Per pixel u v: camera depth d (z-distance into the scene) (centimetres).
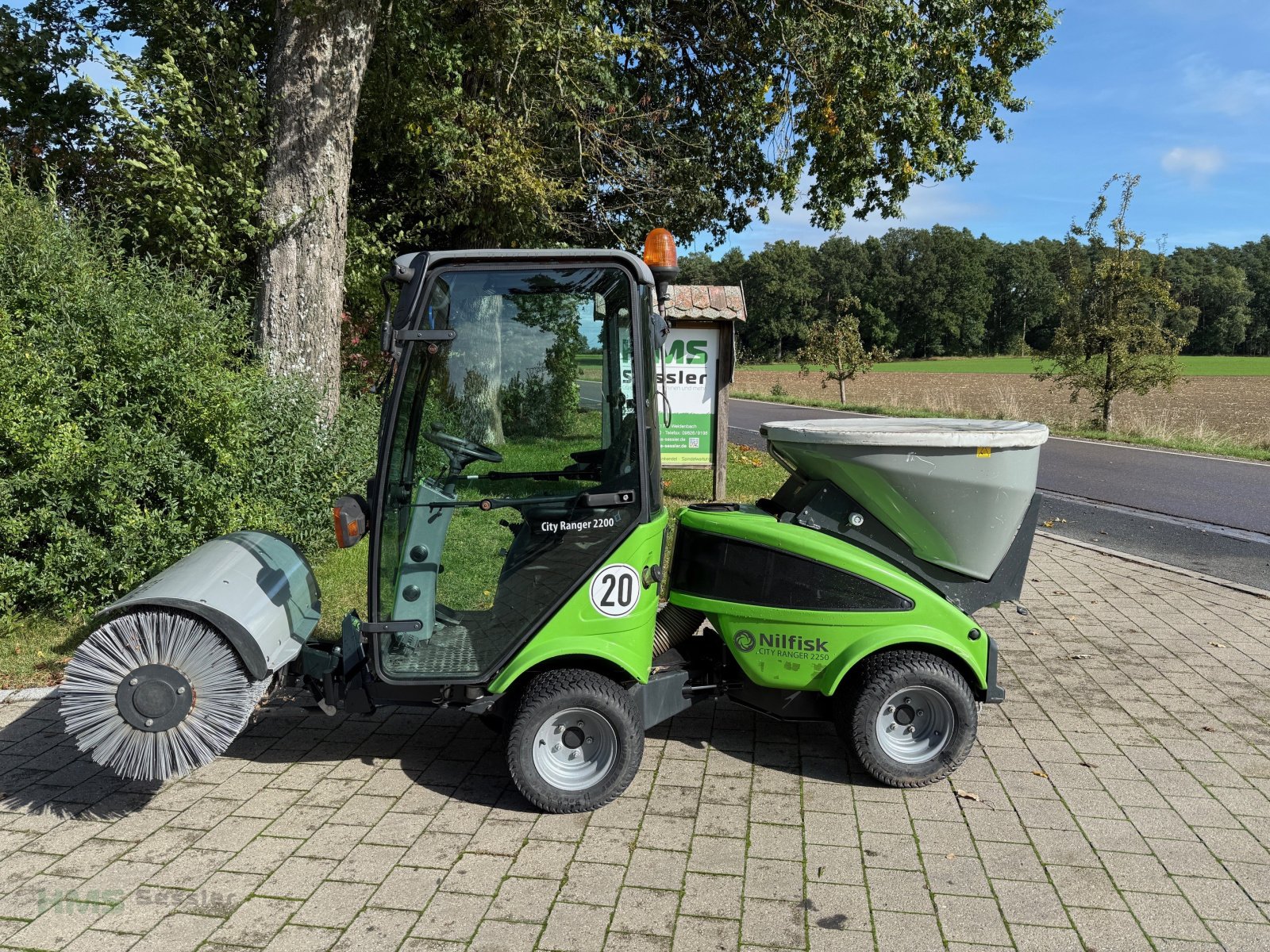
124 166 884
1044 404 3338
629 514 379
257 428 698
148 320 627
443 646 382
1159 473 1502
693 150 1543
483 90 1207
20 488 569
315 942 295
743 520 423
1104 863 342
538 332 372
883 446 396
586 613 377
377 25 999
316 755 441
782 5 1321
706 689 420
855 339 3378
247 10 1054
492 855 348
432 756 440
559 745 385
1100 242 2134
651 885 328
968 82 1416
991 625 655
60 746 446
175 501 622
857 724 398
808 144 1428
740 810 385
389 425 368
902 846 355
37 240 628
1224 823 372
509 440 376
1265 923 305
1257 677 546
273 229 809
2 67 975
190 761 347
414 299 361
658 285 414
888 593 397
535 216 1193
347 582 704
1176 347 2148
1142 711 494
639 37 1196
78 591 595
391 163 1242
